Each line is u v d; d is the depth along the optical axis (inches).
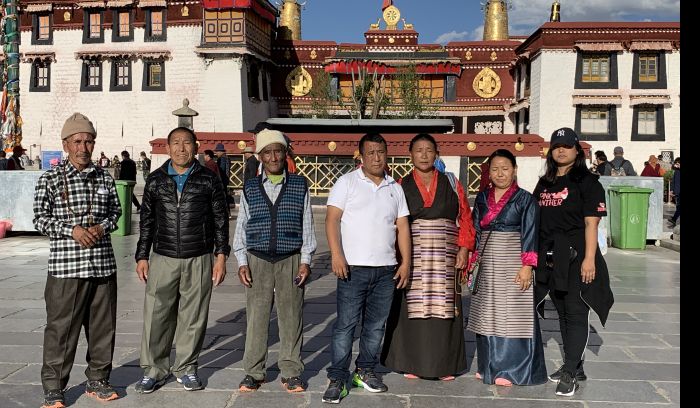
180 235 186.5
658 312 297.7
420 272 193.8
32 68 1425.9
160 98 1366.9
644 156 1312.7
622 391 191.3
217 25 1328.7
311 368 213.0
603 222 523.8
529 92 1405.0
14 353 221.5
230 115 1336.1
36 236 573.3
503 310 195.0
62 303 172.6
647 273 409.1
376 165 185.6
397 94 1494.8
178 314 190.5
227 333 252.8
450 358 197.3
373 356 191.8
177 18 1350.9
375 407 177.5
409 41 1550.2
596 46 1291.8
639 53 1305.4
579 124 1323.8
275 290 191.5
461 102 1562.5
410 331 197.5
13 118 761.0
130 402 178.7
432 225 192.9
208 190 190.2
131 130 1384.1
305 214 193.6
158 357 189.5
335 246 183.5
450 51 1571.1
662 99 1293.1
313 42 1565.0
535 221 192.9
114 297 181.9
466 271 200.7
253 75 1432.1
